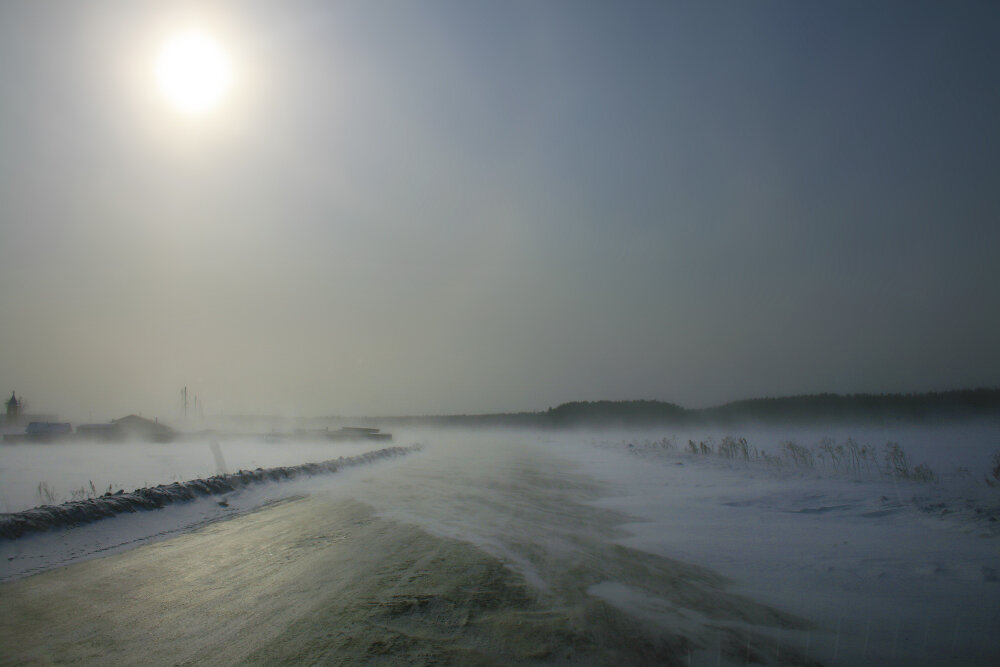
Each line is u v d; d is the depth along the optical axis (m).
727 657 4.84
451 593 6.55
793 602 6.34
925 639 5.29
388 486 18.08
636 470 22.02
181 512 12.12
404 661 4.61
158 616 5.75
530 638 5.16
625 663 4.65
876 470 18.06
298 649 4.87
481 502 14.30
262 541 9.55
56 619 5.65
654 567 7.83
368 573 7.45
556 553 8.66
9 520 8.82
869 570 7.56
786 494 13.70
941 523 9.98
